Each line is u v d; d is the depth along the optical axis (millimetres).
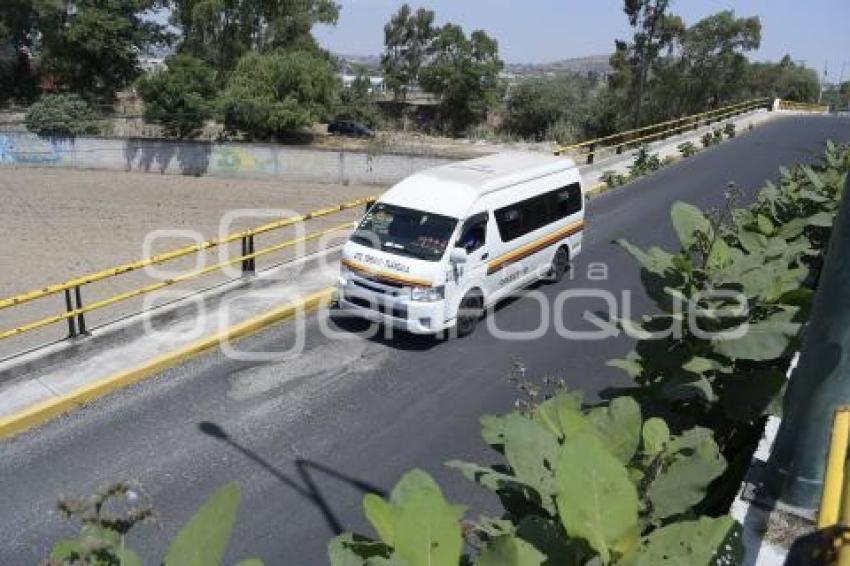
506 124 70812
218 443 8273
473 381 9945
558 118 68562
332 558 2941
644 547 2699
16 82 57094
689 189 22578
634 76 64062
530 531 2809
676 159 28422
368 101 65562
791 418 3832
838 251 3490
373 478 7727
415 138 60531
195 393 9367
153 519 2541
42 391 8992
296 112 47562
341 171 40688
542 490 3002
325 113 49938
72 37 52281
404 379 9945
